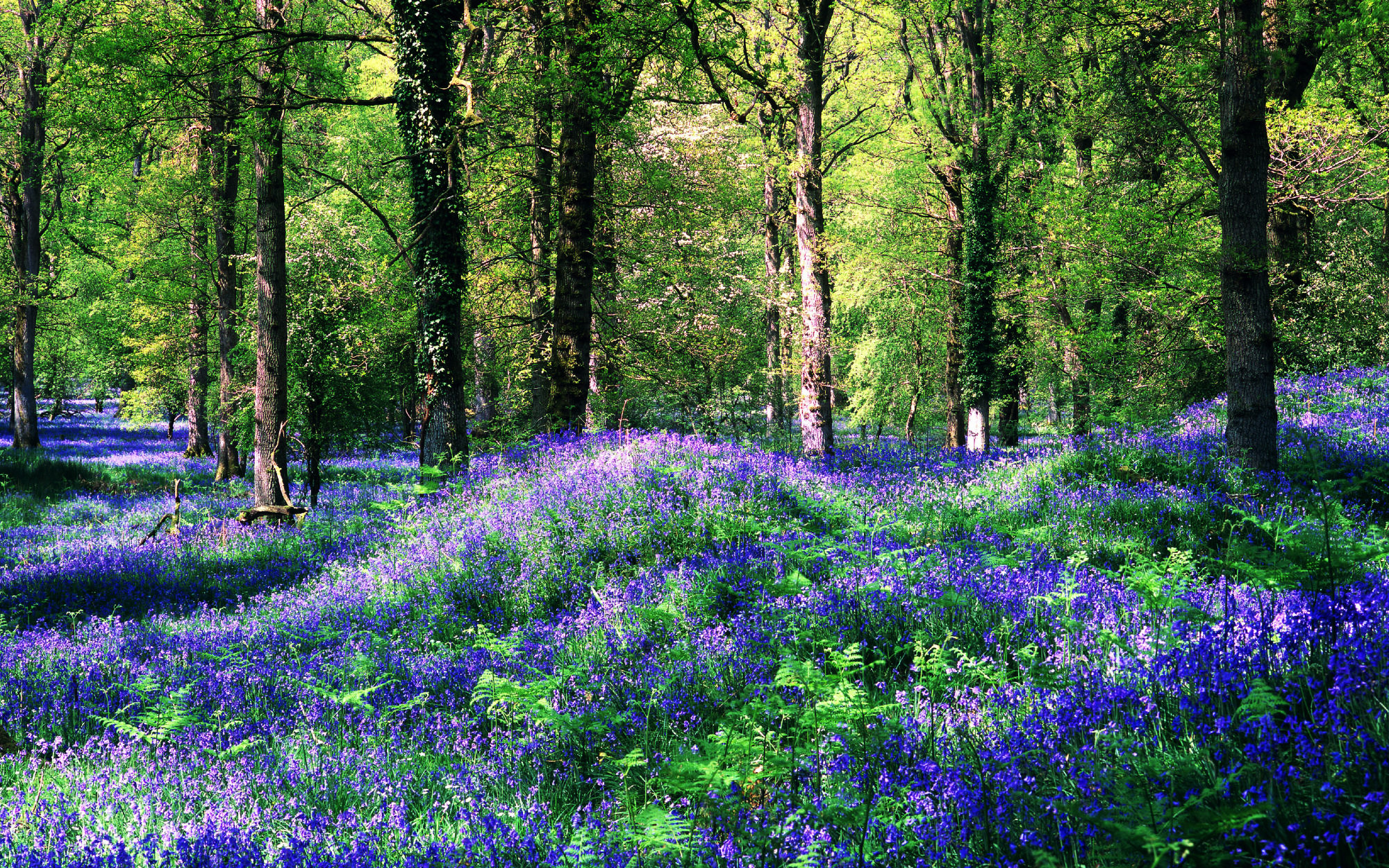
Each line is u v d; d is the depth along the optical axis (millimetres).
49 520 18438
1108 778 3156
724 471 10422
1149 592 5391
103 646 7641
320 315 19141
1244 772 2875
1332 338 19672
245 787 4383
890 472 13328
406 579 9352
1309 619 4145
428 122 14484
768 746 4133
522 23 19219
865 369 38594
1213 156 19625
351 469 27906
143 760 4906
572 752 4812
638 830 3338
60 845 3494
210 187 26547
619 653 6301
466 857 3436
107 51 14148
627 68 14859
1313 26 13047
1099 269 21094
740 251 27875
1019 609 6051
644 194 23859
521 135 21031
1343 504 8562
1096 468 11500
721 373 28000
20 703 6098
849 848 3020
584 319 16172
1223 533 8305
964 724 4172
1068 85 23750
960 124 23844
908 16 24125
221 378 26359
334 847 3484
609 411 21797
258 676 6641
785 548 7852
